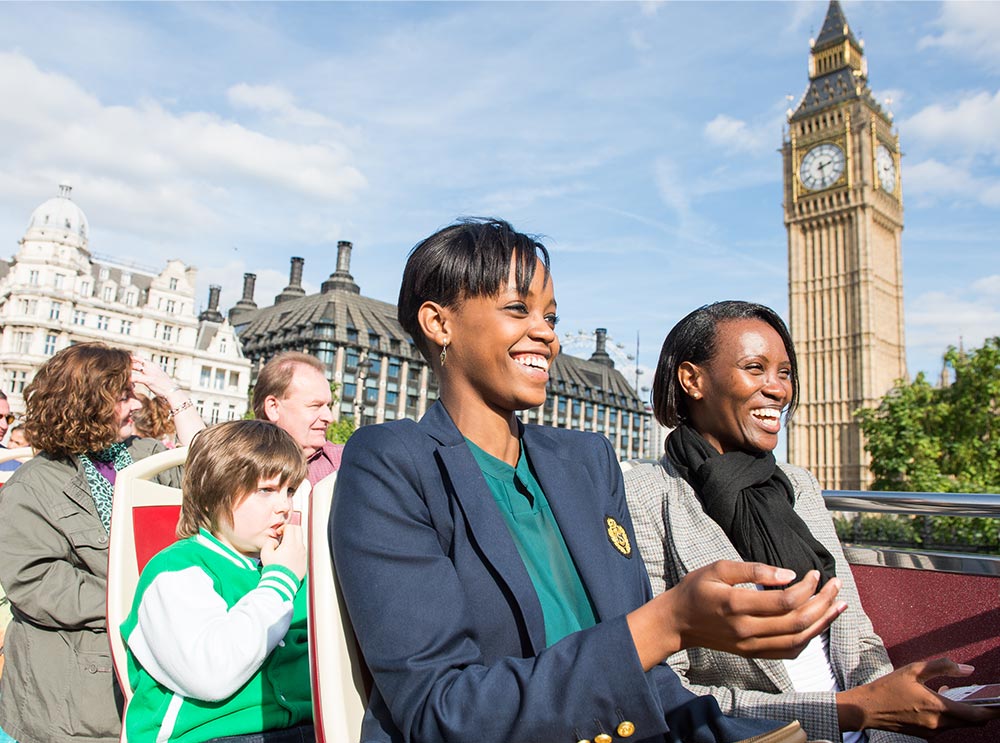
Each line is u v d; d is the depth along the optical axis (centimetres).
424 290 143
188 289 5950
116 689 241
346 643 123
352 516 119
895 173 7094
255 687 183
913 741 187
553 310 147
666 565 208
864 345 6334
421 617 109
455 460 130
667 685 136
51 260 5316
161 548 216
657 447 10062
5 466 490
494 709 97
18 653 241
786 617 85
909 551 221
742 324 214
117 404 269
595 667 95
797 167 6900
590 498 145
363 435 132
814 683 195
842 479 6272
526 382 138
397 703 105
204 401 5903
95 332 5478
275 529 196
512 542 125
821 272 6681
